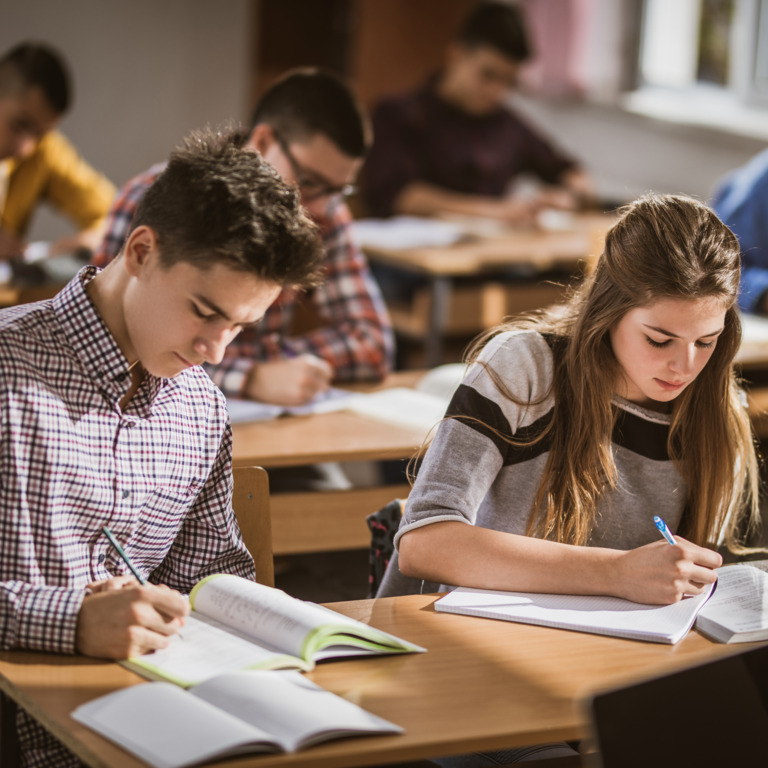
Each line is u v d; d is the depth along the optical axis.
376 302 2.88
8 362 1.34
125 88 6.42
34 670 1.23
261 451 2.19
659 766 1.03
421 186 4.95
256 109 2.57
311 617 1.30
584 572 1.51
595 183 6.33
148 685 1.15
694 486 1.76
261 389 2.52
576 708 1.20
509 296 4.39
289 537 2.44
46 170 3.91
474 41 4.92
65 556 1.37
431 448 1.66
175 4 6.42
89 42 6.29
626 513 1.73
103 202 4.02
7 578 1.33
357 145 2.50
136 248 1.32
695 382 1.73
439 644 1.36
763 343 3.05
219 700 1.14
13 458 1.33
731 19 5.80
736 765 1.09
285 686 1.17
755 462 1.85
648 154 6.03
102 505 1.40
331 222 2.82
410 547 1.58
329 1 6.68
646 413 1.71
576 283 1.85
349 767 1.07
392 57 6.55
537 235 4.49
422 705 1.19
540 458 1.69
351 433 2.36
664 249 1.56
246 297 1.29
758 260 3.70
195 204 1.27
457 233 4.36
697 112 5.89
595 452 1.67
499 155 5.10
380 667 1.28
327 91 2.48
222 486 1.56
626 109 6.11
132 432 1.43
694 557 1.51
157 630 1.27
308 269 1.32
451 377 2.76
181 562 1.56
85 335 1.38
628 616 1.44
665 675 1.08
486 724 1.15
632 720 1.03
